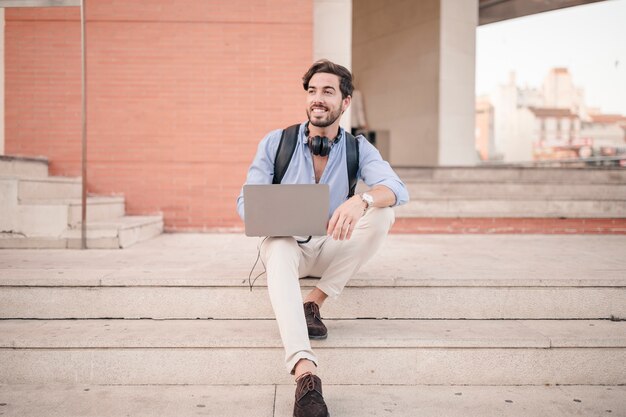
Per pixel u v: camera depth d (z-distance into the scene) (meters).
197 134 4.55
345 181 2.22
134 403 1.98
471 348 2.18
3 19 4.46
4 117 4.48
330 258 2.22
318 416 1.74
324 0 5.04
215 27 4.52
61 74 4.50
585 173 5.94
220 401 2.00
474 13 7.54
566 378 2.19
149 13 4.49
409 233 4.69
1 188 3.51
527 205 4.79
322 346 2.15
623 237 4.46
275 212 1.94
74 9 4.47
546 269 2.73
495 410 1.94
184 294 2.44
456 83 7.40
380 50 8.63
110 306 2.43
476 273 2.60
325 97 2.05
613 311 2.48
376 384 2.18
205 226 4.58
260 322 2.40
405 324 2.38
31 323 2.36
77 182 4.42
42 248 3.54
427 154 7.58
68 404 1.96
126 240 3.63
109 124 4.52
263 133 4.56
